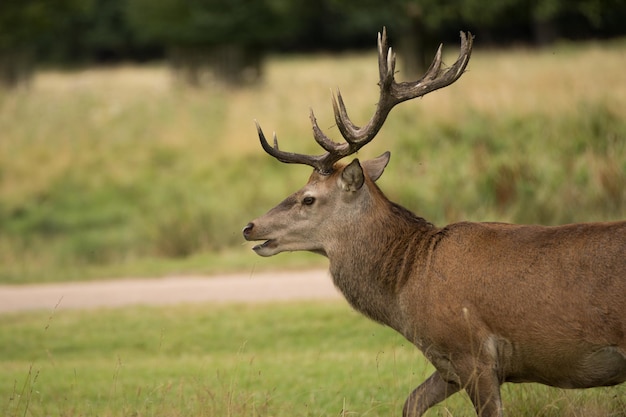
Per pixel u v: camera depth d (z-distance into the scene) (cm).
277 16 8394
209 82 8300
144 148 5119
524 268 1350
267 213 1584
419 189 3738
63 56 16000
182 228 3881
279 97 5975
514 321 1345
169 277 3344
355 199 1533
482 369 1370
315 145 4662
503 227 1416
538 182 3612
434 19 5969
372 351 2242
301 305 2727
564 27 10181
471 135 4244
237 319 2617
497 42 11325
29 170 4922
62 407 1867
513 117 4366
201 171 4647
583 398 1647
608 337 1288
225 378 2042
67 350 2436
